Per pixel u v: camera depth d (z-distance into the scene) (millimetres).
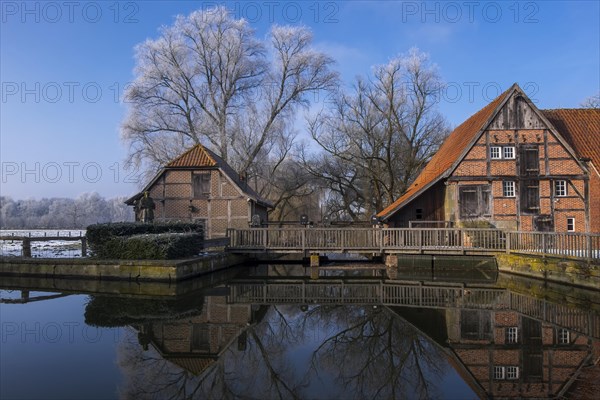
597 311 11227
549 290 14922
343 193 41375
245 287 15680
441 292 14625
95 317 10234
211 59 37312
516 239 18828
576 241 14312
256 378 6449
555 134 22453
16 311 10844
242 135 38438
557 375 6594
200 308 11531
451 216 22922
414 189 27438
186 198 26609
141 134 35000
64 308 11211
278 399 5637
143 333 8906
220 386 6105
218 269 19672
